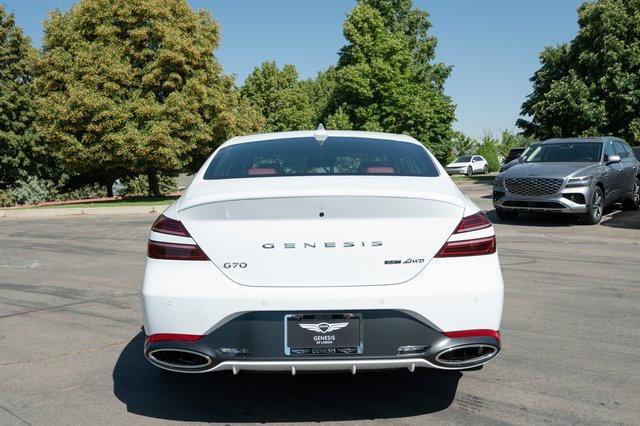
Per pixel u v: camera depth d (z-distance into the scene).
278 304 2.61
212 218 2.72
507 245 8.66
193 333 2.66
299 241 2.67
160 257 2.75
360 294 2.62
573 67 27.64
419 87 39.78
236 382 3.46
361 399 3.20
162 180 37.59
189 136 24.12
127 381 3.53
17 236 11.61
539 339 4.22
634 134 25.11
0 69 28.58
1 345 4.29
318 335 2.63
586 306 5.16
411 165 3.42
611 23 25.66
